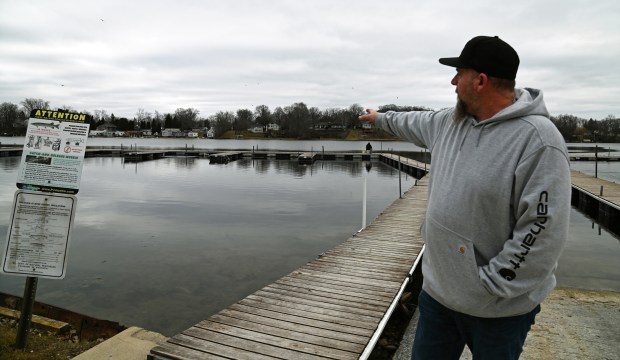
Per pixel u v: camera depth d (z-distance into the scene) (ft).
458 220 5.65
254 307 15.15
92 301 21.66
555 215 4.92
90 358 12.07
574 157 133.08
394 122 8.05
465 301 5.72
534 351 11.87
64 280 24.52
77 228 39.29
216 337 12.64
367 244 25.63
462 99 5.84
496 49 5.46
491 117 5.52
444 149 6.23
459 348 6.56
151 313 20.36
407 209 39.73
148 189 67.77
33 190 12.26
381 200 59.26
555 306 15.05
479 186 5.43
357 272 19.74
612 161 130.41
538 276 5.16
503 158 5.31
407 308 19.19
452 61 5.98
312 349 12.00
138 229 39.17
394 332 17.02
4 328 14.99
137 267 27.53
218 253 31.32
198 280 25.18
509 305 5.48
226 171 99.71
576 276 25.72
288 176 90.07
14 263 12.46
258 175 91.45
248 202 56.08
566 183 5.02
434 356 6.55
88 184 73.26
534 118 5.26
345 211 50.29
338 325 13.70
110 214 46.57
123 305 21.26
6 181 72.69
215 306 21.31
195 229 39.47
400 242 26.18
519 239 5.11
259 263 28.89
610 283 24.40
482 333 5.82
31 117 12.18
